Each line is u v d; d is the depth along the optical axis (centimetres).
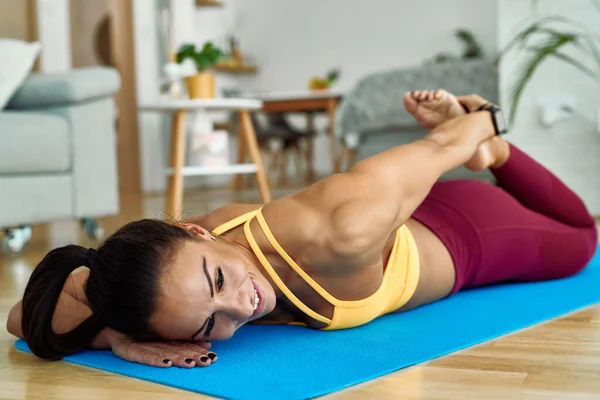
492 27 813
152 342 135
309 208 141
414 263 160
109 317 124
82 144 322
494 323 154
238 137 663
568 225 199
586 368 121
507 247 185
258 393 111
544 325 154
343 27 881
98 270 123
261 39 913
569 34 379
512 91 392
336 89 888
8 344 154
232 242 143
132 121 697
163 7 720
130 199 598
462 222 180
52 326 140
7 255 302
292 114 882
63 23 601
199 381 119
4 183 292
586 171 384
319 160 882
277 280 142
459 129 167
